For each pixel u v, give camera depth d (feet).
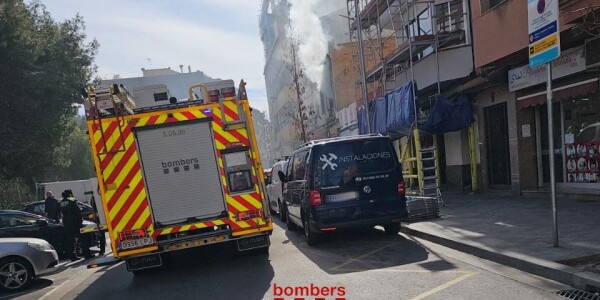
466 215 31.42
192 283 22.45
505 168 43.47
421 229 28.04
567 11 26.55
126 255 22.68
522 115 38.93
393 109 45.91
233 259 26.89
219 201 23.81
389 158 27.76
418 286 17.89
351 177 27.04
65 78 77.71
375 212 26.94
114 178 22.94
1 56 69.15
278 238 33.45
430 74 48.06
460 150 51.21
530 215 28.40
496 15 35.99
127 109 23.24
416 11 56.24
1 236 35.53
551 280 17.01
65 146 95.04
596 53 27.25
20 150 72.43
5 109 71.77
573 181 34.78
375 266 21.80
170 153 23.53
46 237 37.70
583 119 33.47
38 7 79.36
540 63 19.77
